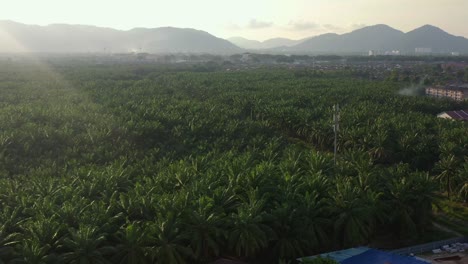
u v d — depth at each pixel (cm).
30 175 5478
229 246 3828
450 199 5712
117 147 6762
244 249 3912
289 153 5881
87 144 6812
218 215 3916
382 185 4853
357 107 10025
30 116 8319
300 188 4516
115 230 3791
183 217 3919
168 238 3662
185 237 3744
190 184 4697
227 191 4356
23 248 3381
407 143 6788
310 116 8931
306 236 4062
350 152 6169
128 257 3547
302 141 8925
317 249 4188
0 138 6456
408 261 3703
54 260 3406
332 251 4147
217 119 8406
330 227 4288
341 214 4209
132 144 7031
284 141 7831
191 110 9331
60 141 6881
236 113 9550
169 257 3581
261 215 3972
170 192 4612
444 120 8356
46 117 8281
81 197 4394
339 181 4694
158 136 7519
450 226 5047
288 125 9219
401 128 7525
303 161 5606
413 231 4612
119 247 3562
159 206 3975
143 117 8538
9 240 3644
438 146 6519
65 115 8362
